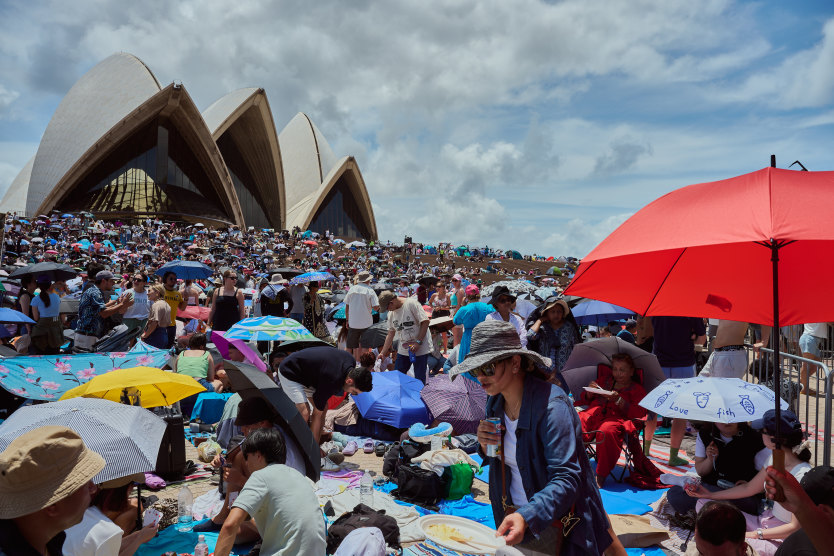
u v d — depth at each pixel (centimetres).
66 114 6281
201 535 396
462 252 5956
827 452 464
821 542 212
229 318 993
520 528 217
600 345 568
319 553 310
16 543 179
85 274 1467
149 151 6562
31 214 6344
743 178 224
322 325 1075
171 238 4547
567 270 4359
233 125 6962
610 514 448
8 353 715
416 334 829
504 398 270
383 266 4372
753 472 413
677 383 467
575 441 245
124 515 375
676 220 227
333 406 748
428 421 677
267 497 310
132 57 6406
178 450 537
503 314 714
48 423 342
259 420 404
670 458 591
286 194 8038
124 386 470
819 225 190
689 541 412
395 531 388
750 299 259
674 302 280
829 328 838
